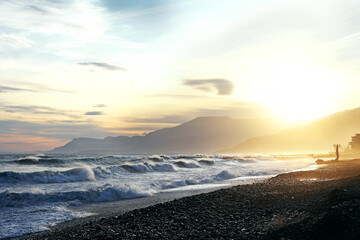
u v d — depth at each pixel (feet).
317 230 23.98
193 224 32.86
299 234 24.36
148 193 68.13
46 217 46.50
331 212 25.71
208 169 135.23
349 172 84.79
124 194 65.67
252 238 25.70
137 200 60.90
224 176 101.86
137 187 71.82
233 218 34.68
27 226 41.47
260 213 36.60
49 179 84.99
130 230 31.27
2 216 47.01
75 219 45.37
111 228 32.71
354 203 27.96
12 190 66.80
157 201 59.11
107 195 63.93
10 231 39.09
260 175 112.68
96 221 39.01
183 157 219.20
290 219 30.96
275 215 34.50
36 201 57.72
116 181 87.61
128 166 114.83
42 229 39.99
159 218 36.35
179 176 101.60
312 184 59.57
